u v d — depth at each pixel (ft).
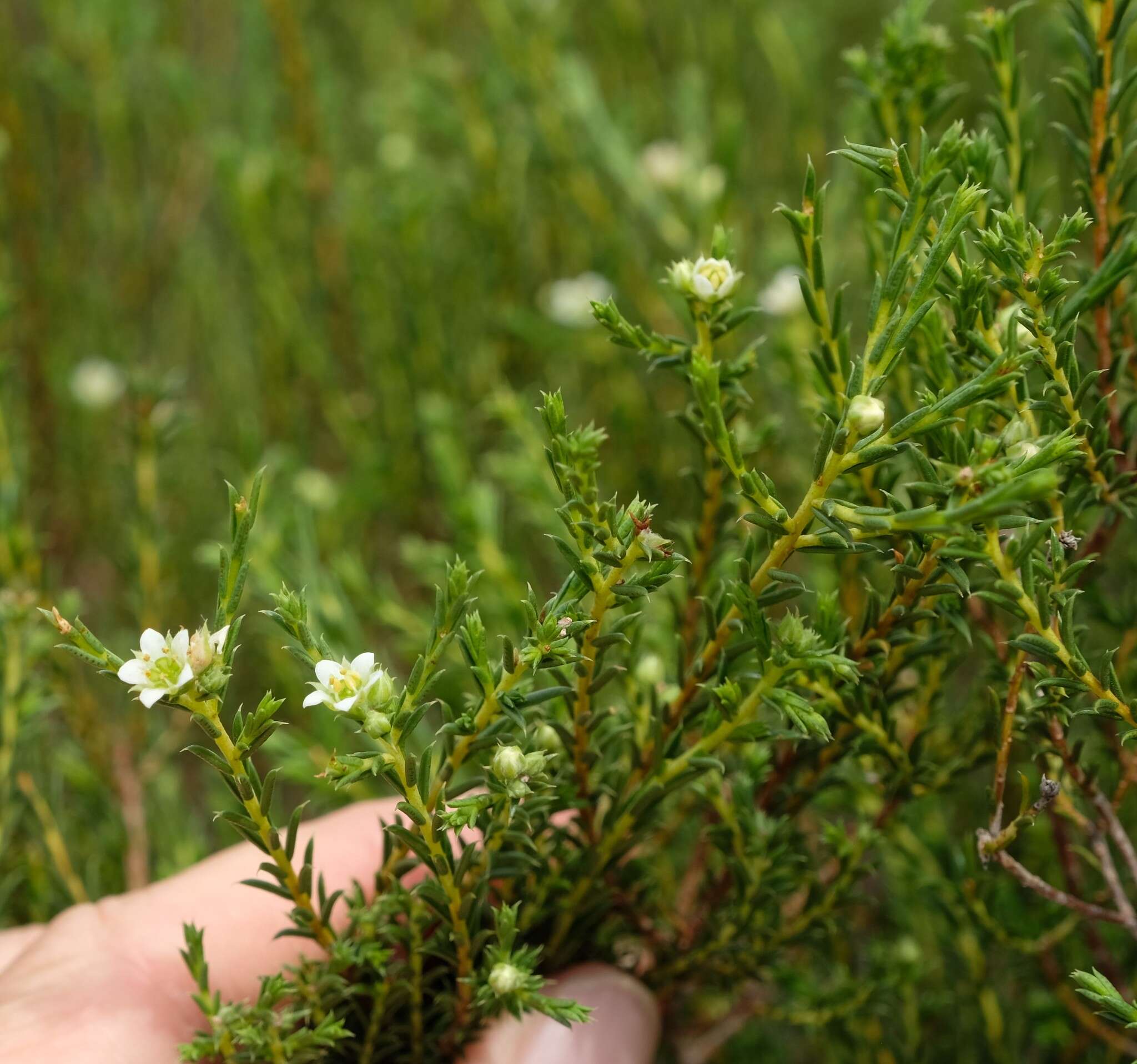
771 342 1.24
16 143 1.72
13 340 1.69
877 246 0.83
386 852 0.75
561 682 0.73
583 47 1.86
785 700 0.65
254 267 1.62
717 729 0.69
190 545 1.61
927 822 0.95
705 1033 1.06
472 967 0.73
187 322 1.87
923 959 0.99
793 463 1.22
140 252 1.87
